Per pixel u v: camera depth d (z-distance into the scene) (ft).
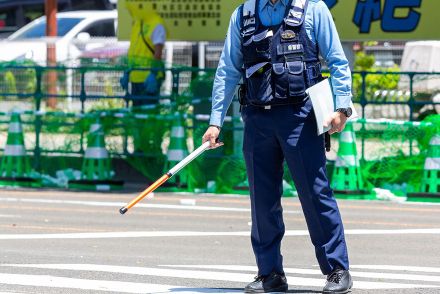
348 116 59.52
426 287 67.31
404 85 147.64
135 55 145.79
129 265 75.51
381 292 65.26
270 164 61.31
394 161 122.21
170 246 85.25
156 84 135.64
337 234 61.00
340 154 121.49
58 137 133.39
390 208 112.47
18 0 264.11
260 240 62.85
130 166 133.49
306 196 60.34
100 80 136.26
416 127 120.78
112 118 130.82
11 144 132.77
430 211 110.52
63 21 219.82
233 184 125.39
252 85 59.67
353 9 142.82
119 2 153.69
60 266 74.59
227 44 61.16
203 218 102.94
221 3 150.30
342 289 60.80
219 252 82.43
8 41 201.77
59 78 138.00
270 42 59.11
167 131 129.18
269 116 59.93
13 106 138.72
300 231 94.43
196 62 186.39
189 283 68.28
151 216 104.22
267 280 63.21
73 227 95.76
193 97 131.64
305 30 59.31
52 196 120.88
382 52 224.53
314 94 58.95
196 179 126.41
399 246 86.58
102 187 127.65
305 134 59.67
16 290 65.41
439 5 140.77
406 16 141.38
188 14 151.43
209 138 60.95
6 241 86.94
